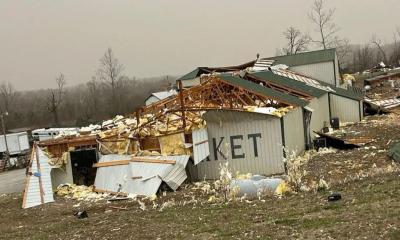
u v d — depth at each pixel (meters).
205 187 21.36
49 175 24.25
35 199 23.17
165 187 21.86
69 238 14.15
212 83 29.47
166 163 22.39
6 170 45.53
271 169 23.67
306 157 25.22
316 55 49.50
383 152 23.75
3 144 52.38
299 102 28.19
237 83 29.45
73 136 29.23
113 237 13.48
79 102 116.38
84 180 27.36
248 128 23.88
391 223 10.65
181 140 24.08
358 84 71.00
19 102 147.75
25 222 18.81
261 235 11.41
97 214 18.22
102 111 97.06
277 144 23.52
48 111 101.94
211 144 24.48
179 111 25.39
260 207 14.79
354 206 12.76
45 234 15.38
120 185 23.33
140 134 25.25
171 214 15.81
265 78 35.41
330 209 12.94
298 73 46.50
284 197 16.02
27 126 96.00
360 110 37.59
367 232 10.34
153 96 54.44
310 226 11.49
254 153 23.89
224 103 28.33
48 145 27.20
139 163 23.30
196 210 15.93
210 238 11.91
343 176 19.39
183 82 48.44
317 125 32.97
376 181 15.84
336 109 37.94
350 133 30.95
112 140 26.22
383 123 34.78
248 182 17.59
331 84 46.06
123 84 115.44
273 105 27.88
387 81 64.69
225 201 16.86
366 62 120.94
